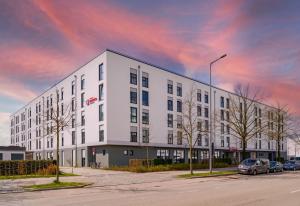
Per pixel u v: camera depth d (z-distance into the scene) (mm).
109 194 16078
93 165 44500
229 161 54875
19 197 15336
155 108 49188
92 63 47000
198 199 13602
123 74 45125
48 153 63438
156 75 50094
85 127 47938
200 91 58906
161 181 24406
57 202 13344
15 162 29594
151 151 48312
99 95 44656
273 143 81188
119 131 43500
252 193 15789
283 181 23844
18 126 88312
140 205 12023
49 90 64250
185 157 54531
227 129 62375
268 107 70125
